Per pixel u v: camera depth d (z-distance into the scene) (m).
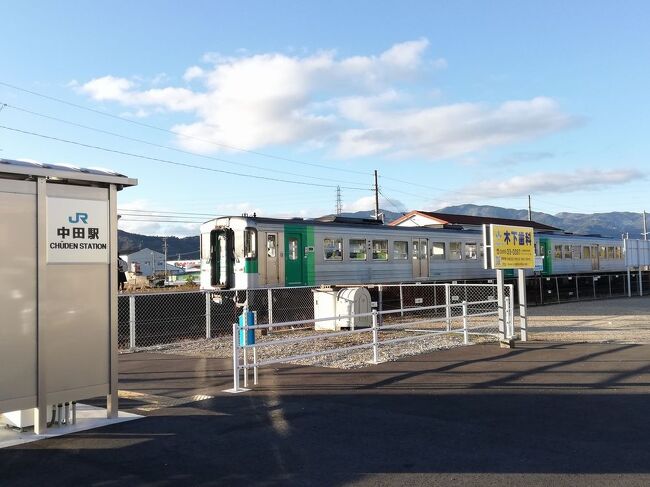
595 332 15.12
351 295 16.27
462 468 4.91
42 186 6.05
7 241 5.80
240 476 4.80
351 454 5.33
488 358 10.62
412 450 5.42
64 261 6.23
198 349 12.73
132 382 9.00
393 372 9.37
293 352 12.02
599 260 35.88
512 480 4.62
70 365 6.26
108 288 6.62
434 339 13.50
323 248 19.73
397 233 22.48
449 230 25.45
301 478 4.73
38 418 6.00
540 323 17.94
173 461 5.19
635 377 8.67
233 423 6.44
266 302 17.02
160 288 52.81
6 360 5.77
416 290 22.00
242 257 17.70
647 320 18.61
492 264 12.38
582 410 6.81
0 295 5.74
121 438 5.91
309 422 6.45
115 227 6.68
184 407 7.22
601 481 4.56
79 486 4.61
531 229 13.70
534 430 6.02
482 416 6.61
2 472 4.94
